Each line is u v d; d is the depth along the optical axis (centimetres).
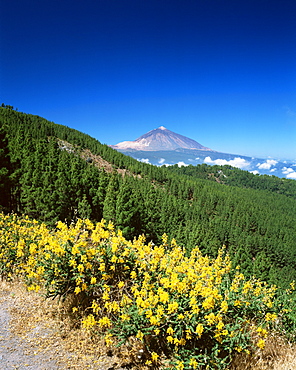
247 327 453
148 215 4350
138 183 9412
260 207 13462
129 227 3002
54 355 392
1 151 2844
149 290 457
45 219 3073
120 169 13988
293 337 488
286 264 8069
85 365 376
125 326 396
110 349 418
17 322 475
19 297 578
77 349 412
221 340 385
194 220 8644
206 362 372
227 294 466
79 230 566
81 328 463
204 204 11850
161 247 557
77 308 494
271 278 3058
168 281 426
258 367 393
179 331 376
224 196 13462
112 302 448
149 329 383
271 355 432
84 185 4084
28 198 3012
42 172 3812
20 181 3192
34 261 590
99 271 506
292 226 11581
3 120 9400
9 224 878
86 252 496
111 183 4025
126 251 511
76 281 475
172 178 14450
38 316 499
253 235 9631
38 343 419
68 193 3506
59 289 497
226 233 8312
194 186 14300
